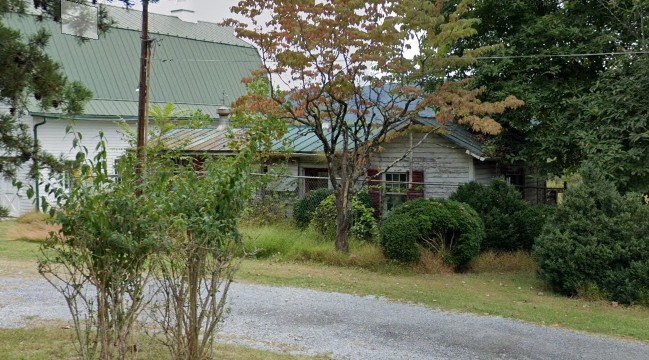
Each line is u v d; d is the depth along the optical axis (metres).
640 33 14.85
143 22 15.20
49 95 7.29
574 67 16.73
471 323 8.79
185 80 29.59
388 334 8.07
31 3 7.76
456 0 17.11
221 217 5.37
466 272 13.34
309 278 11.74
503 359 7.13
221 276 5.89
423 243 13.46
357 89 13.67
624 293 10.51
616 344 7.92
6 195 22.81
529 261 13.66
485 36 17.64
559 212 11.64
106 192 5.00
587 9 16.36
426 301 10.12
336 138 13.99
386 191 16.59
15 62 7.12
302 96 13.47
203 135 21.53
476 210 14.56
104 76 26.27
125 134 22.22
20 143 7.14
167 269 5.51
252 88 18.34
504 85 16.22
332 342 7.61
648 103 13.10
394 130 15.38
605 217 11.02
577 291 10.95
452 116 13.39
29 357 6.41
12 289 10.16
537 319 9.12
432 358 7.06
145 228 5.00
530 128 16.20
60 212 4.89
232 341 7.42
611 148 13.12
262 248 13.79
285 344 7.43
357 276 12.23
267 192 17.53
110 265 5.06
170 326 5.70
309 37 12.88
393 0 13.05
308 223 16.33
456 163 16.73
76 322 5.21
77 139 5.30
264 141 14.55
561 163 16.62
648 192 13.09
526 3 17.34
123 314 5.26
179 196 5.20
